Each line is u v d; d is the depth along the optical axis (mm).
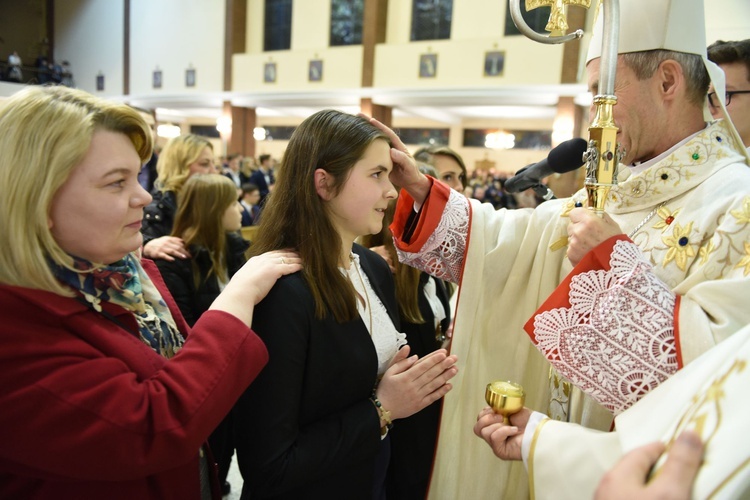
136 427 619
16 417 576
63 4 15047
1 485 653
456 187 2312
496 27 9742
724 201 797
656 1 832
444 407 1104
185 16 12891
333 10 11258
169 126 12938
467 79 9922
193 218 1905
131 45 13914
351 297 903
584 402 926
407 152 1126
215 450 1257
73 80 15125
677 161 867
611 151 764
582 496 591
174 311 967
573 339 757
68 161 624
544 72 9242
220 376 694
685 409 508
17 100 644
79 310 669
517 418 763
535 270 1065
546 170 1185
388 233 1478
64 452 589
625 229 919
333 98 11375
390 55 10578
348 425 863
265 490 811
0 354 581
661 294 729
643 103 868
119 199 678
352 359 883
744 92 1324
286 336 819
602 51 763
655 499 396
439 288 1722
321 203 919
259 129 13367
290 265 858
